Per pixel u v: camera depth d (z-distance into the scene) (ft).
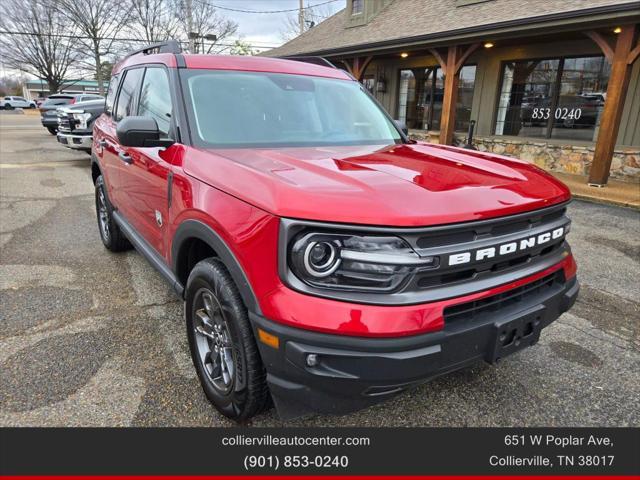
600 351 9.84
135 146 8.41
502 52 36.78
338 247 5.53
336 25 57.26
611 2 25.53
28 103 173.78
